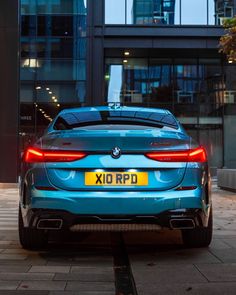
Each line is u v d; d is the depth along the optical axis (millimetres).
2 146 19297
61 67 25172
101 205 5125
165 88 28672
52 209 5164
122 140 5254
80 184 5215
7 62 19344
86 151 5246
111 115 6324
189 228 5375
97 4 25547
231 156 28656
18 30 19406
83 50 25266
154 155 5262
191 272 5094
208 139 28688
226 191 16953
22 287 4559
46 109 25141
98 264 5473
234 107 28766
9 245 6469
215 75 28750
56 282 4738
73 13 25266
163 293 4371
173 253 5992
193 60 28734
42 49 25156
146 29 25828
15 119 19328
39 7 25156
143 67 28594
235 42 15547
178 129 6059
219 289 4492
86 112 6473
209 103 28750
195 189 5297
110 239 6898
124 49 26344
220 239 6941
